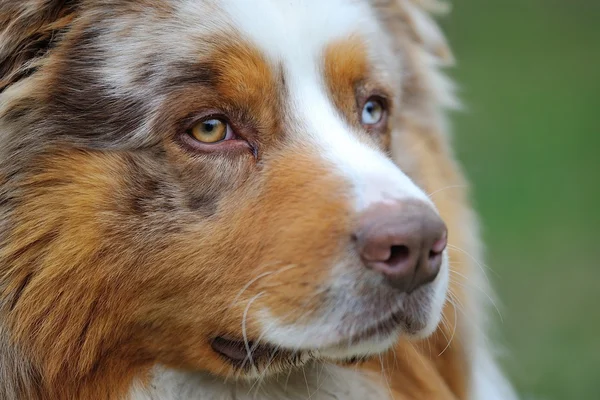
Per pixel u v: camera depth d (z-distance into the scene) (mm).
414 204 5867
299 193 6156
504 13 31469
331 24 6738
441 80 9016
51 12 6527
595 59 27859
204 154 6344
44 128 6367
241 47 6398
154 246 6336
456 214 8422
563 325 15586
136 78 6398
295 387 7176
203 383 6883
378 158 6387
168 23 6473
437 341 8039
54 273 6352
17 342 6426
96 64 6457
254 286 6184
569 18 30625
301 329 6078
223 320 6324
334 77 6770
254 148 6453
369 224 5805
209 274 6301
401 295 6008
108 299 6414
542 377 14195
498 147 22750
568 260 17625
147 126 6324
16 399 6473
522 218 19391
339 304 5965
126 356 6598
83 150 6355
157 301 6434
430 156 8438
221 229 6293
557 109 24484
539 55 28078
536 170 21344
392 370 7566
